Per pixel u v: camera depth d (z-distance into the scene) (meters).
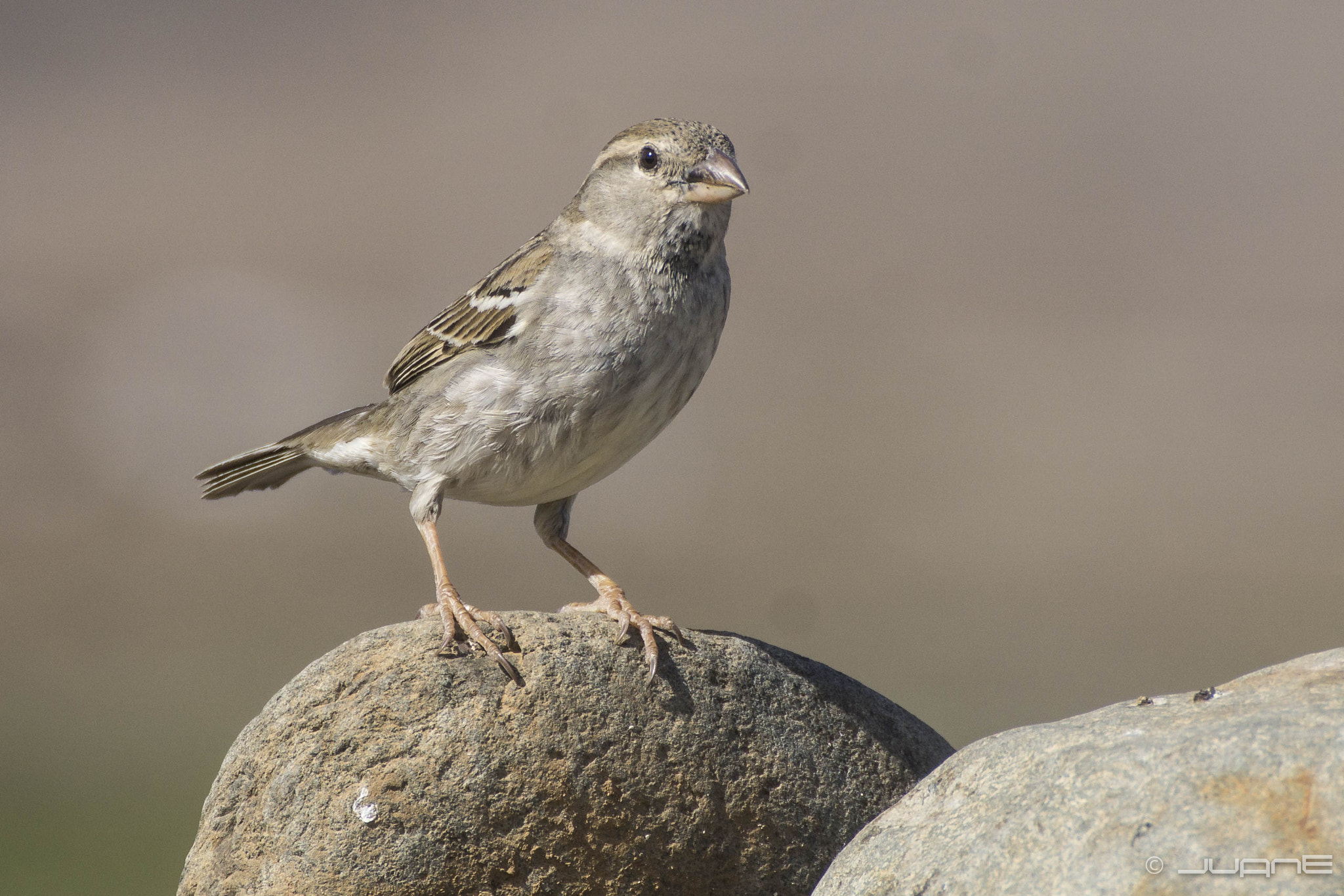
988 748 7.06
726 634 9.16
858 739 8.94
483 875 8.16
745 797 8.49
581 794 8.24
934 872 6.52
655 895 8.34
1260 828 5.87
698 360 10.05
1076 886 6.02
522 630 8.66
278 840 8.20
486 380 9.78
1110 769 6.36
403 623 8.91
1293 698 6.56
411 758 8.18
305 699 8.39
